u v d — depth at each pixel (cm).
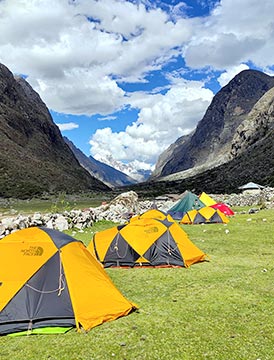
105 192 12300
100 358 617
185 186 15988
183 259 1239
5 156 10656
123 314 797
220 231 2008
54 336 712
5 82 16362
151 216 1733
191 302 872
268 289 950
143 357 615
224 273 1127
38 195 8331
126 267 1259
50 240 840
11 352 650
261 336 679
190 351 631
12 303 747
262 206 3216
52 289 770
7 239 840
